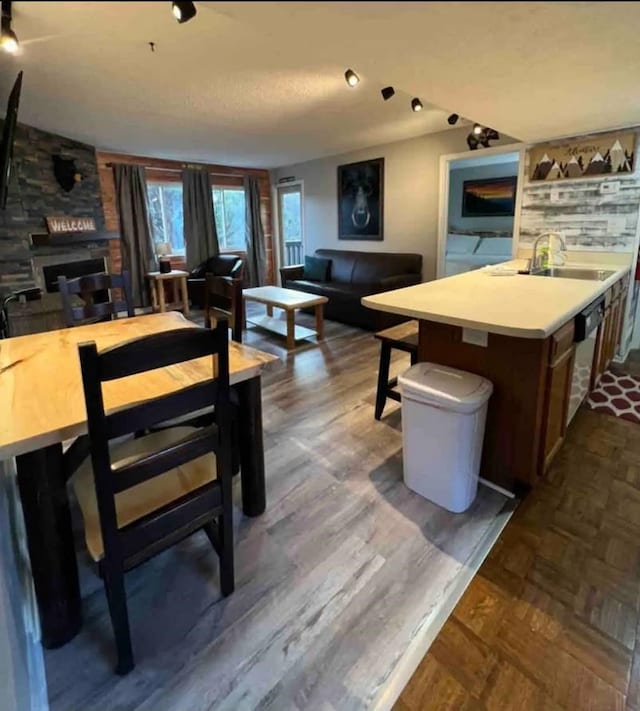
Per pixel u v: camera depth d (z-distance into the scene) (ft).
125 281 8.13
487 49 5.22
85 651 4.31
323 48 4.58
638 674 3.98
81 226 15.75
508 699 3.80
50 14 2.15
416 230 17.22
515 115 9.15
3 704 3.18
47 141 14.28
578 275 10.16
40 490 3.89
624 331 11.64
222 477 4.44
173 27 6.73
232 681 4.01
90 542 3.97
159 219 21.63
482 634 4.40
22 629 4.09
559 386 6.54
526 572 5.17
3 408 3.92
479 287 8.01
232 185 23.24
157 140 16.11
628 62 5.86
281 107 11.87
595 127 10.34
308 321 17.83
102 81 9.54
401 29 3.94
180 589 5.00
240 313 7.17
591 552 5.46
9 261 12.10
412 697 3.84
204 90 10.29
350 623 4.55
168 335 3.51
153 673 4.09
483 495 6.59
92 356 3.16
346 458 7.68
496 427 6.47
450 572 5.19
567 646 4.25
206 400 4.00
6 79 9.24
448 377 6.32
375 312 15.66
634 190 10.49
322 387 10.93
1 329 9.27
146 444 5.09
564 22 4.37
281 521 6.11
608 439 8.07
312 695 3.88
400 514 6.22
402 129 14.94
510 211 21.44
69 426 3.59
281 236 25.13
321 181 21.09
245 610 4.73
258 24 2.93
